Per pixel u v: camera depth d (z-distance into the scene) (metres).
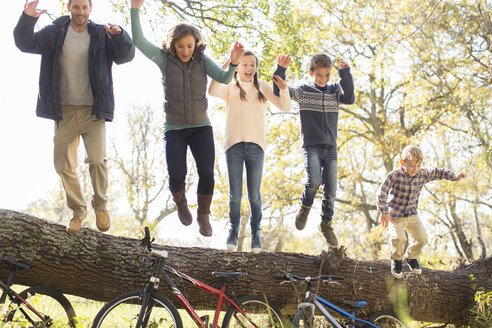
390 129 19.88
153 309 4.38
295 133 19.70
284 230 25.27
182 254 5.35
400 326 6.00
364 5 17.52
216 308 5.02
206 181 4.86
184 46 4.58
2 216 4.65
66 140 4.43
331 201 5.42
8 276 4.69
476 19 15.63
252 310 5.23
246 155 5.16
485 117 14.98
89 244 4.90
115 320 4.30
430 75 16.98
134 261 5.05
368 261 6.16
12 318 4.44
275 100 5.23
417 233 5.71
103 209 4.60
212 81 5.12
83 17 4.29
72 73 4.37
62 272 4.79
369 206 21.53
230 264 5.43
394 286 6.03
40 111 4.28
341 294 5.86
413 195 5.68
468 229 18.58
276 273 5.59
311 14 18.62
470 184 16.20
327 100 5.47
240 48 4.66
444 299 6.26
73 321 4.82
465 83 15.40
